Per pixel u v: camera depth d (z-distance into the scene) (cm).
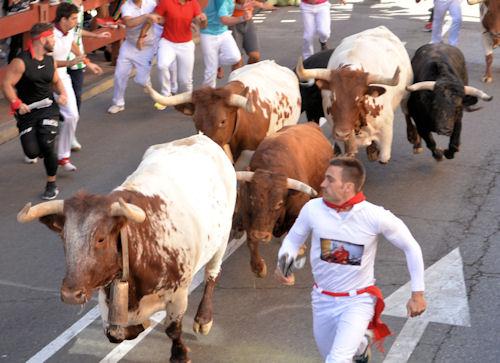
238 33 1969
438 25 2388
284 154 1081
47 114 1394
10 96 1357
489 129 1778
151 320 1035
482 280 1130
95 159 1639
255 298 1096
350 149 1335
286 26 2920
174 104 1217
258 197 1004
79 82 1742
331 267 782
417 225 1316
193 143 988
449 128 1427
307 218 791
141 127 1847
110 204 747
